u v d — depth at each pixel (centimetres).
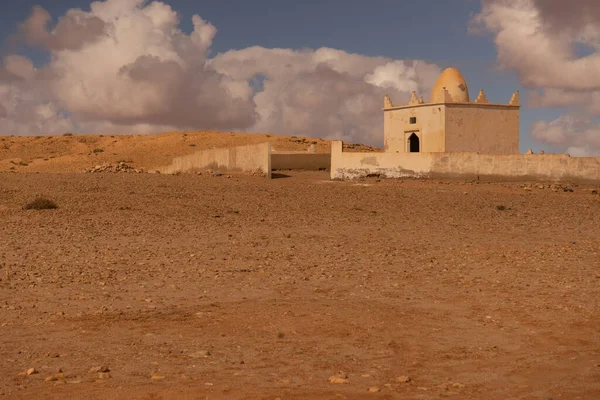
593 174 3400
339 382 702
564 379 717
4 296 1177
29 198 2769
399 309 1081
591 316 1011
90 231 2055
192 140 9231
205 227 2183
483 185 3497
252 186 3434
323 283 1304
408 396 655
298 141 9219
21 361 794
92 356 816
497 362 792
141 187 3180
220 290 1235
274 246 1800
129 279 1338
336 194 3162
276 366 773
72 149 9731
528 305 1097
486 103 4309
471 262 1543
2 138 10581
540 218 2477
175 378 718
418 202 2892
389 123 4619
